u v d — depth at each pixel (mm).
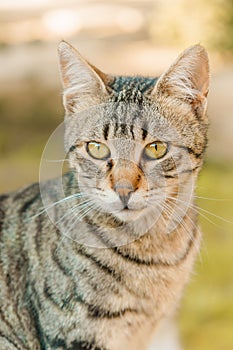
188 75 918
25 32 2318
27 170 1639
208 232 1349
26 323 939
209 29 2043
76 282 913
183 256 941
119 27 2336
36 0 2656
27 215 952
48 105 1907
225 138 1697
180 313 1173
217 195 1432
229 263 1289
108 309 917
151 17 2262
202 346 1146
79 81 923
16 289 939
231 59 2039
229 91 1858
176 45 2119
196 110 926
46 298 922
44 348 930
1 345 946
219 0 2027
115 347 928
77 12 2510
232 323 1182
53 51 2146
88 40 2225
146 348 964
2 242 951
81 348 917
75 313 912
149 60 2014
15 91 1945
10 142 1787
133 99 914
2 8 2590
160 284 935
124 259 919
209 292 1241
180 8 2107
